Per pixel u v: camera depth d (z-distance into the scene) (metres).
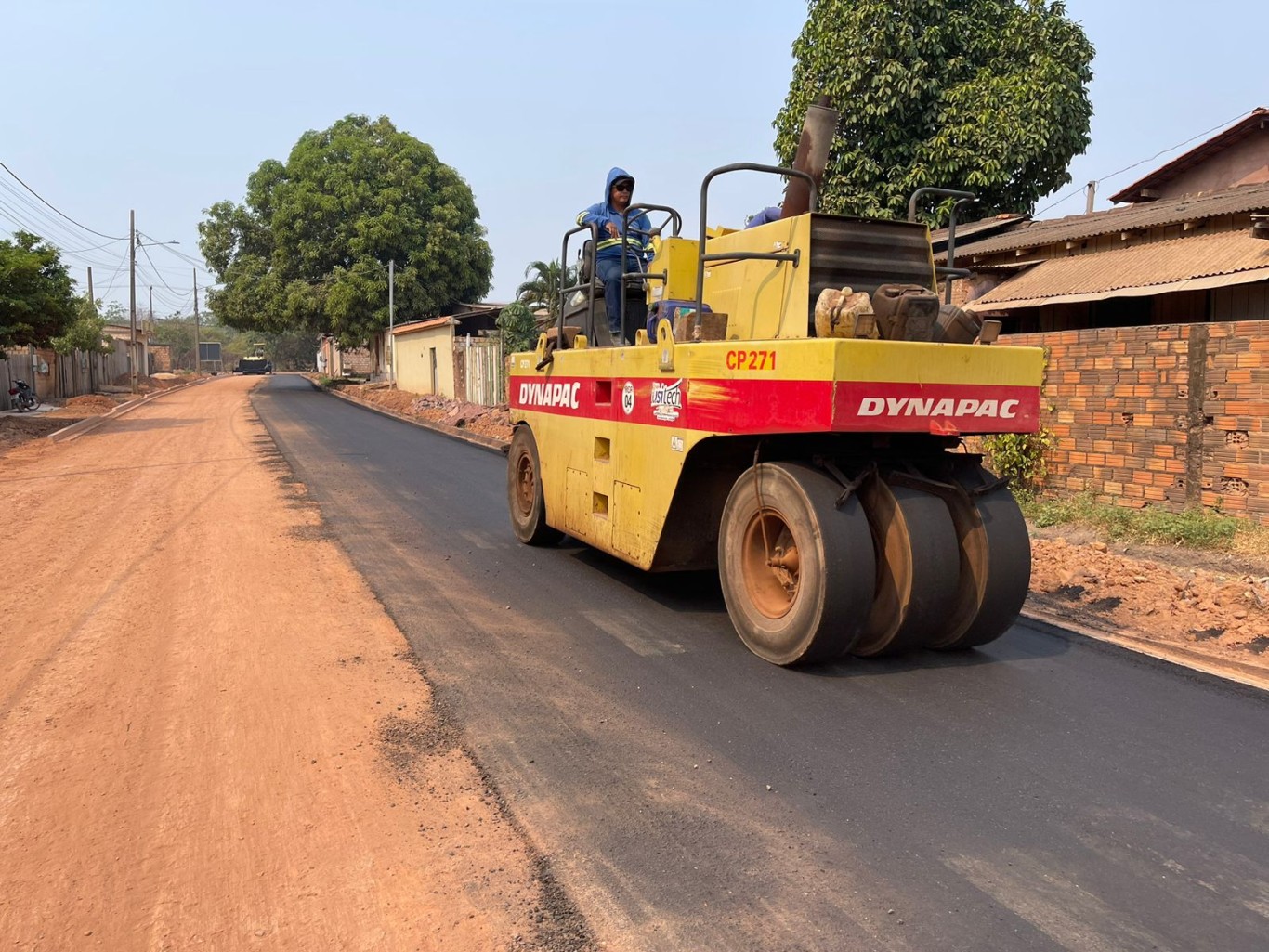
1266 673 5.09
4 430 20.25
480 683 4.85
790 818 3.46
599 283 7.48
